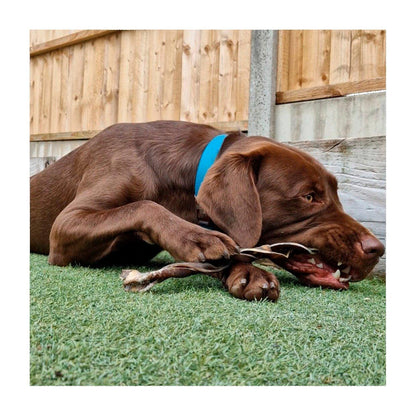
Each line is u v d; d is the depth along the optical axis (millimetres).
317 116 1260
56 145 1988
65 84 1959
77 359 470
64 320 566
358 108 1196
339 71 1244
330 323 620
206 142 933
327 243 812
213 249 717
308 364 494
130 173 936
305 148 1185
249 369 474
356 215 1112
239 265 745
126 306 625
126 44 1747
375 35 1191
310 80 1290
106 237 842
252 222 776
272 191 831
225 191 792
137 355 484
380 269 1053
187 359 481
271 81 1313
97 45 1842
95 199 922
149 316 588
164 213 792
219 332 549
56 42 1947
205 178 812
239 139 902
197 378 452
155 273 704
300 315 643
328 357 513
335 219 833
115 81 1790
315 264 854
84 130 1894
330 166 1149
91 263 908
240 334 549
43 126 2047
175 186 926
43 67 2035
